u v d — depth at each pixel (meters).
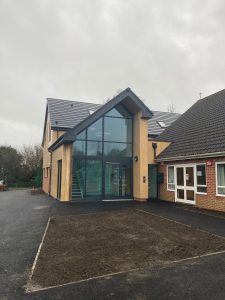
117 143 17.12
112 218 10.49
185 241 7.22
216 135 13.70
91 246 6.82
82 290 4.46
